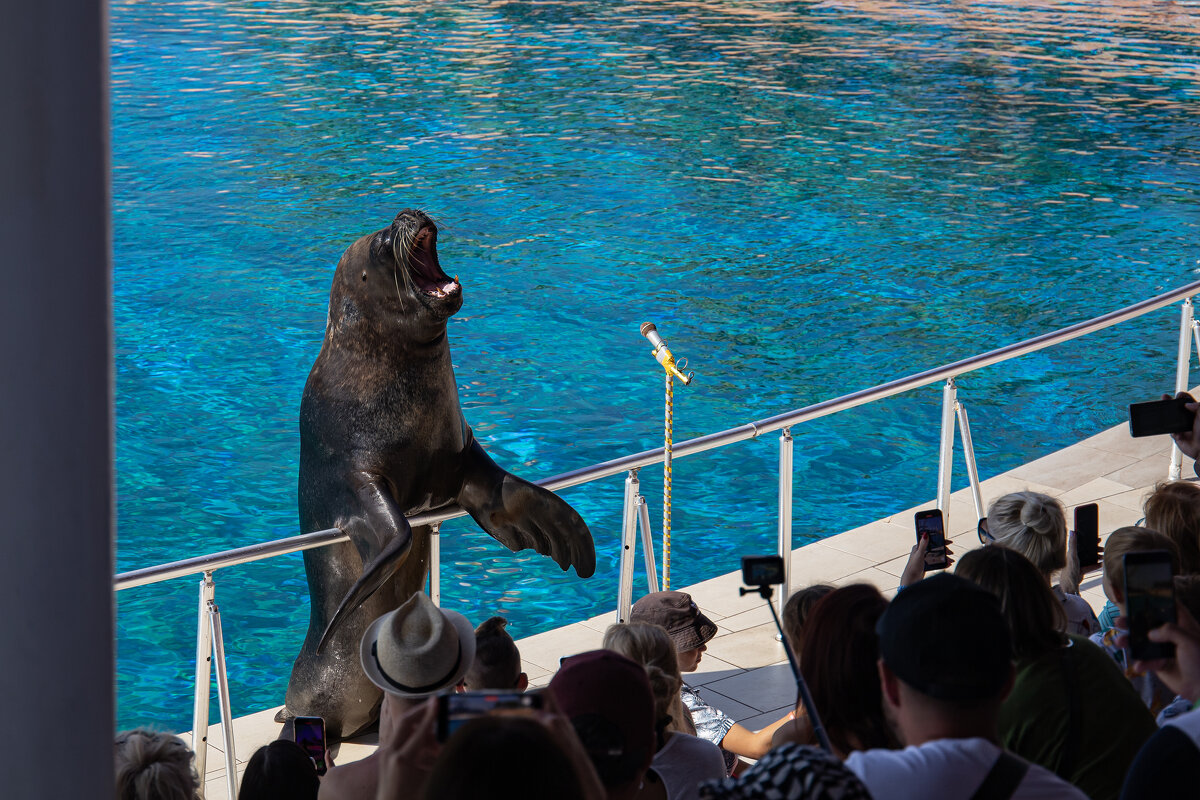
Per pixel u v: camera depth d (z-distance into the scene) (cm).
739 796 205
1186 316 838
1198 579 335
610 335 1352
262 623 837
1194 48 2900
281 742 339
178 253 1595
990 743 226
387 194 1859
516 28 3100
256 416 1155
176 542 940
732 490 1024
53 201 157
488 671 393
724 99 2430
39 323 159
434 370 580
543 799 174
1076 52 2850
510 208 1797
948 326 1373
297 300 1445
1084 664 306
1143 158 2056
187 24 3088
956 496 843
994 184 1917
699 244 1650
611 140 2153
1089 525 561
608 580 892
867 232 1698
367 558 556
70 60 156
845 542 775
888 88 2517
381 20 3177
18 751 170
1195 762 233
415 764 208
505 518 601
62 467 164
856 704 289
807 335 1348
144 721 720
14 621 166
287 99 2406
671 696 354
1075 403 1178
